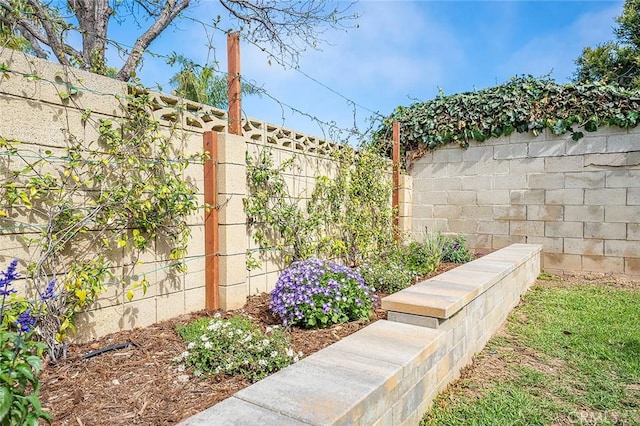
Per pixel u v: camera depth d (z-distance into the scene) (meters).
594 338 3.44
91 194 2.61
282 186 4.21
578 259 5.99
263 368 2.21
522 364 2.99
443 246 6.22
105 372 2.20
